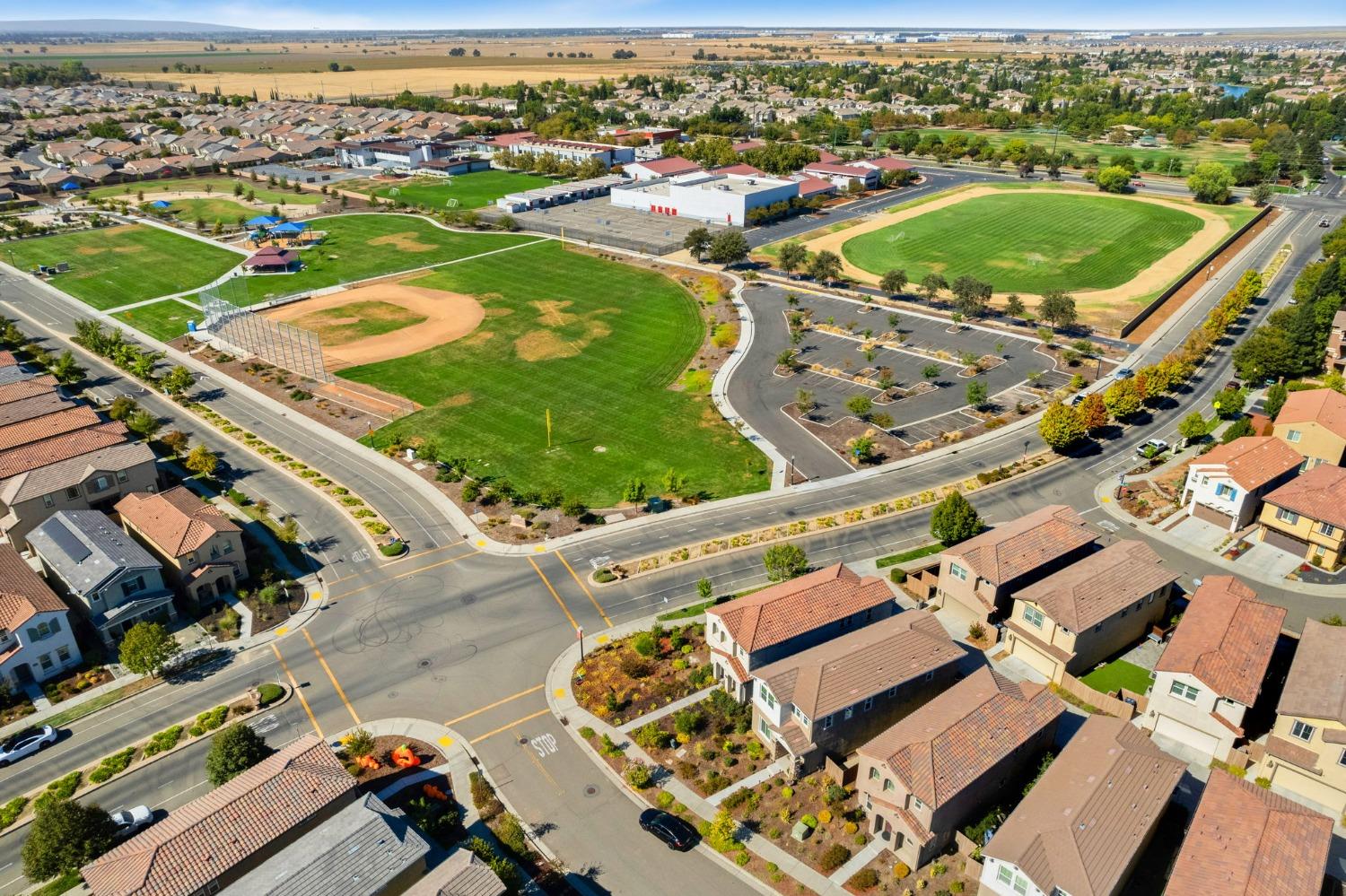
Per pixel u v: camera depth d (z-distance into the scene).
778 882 55.62
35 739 66.56
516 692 72.25
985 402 125.12
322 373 135.38
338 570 88.69
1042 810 53.81
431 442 114.44
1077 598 72.50
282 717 69.56
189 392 131.88
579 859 57.38
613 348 146.88
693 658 75.75
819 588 73.56
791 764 62.88
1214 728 64.44
